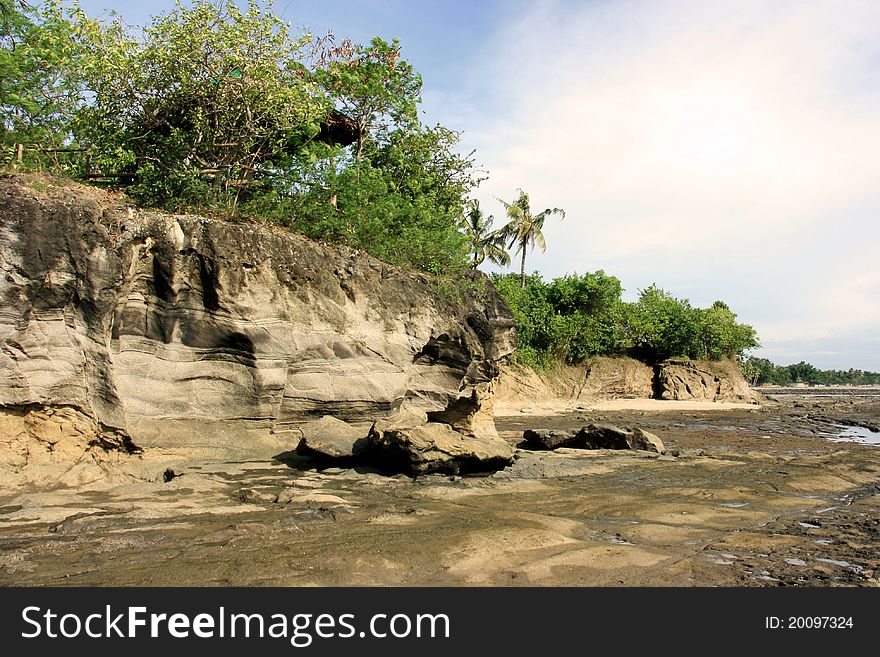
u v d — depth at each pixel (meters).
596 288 47.09
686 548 7.72
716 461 15.54
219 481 10.68
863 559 7.42
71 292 10.97
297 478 11.36
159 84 15.51
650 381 50.00
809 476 13.30
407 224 18.06
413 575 6.41
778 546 7.93
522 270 48.12
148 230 12.12
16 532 7.53
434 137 22.86
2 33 14.19
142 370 12.12
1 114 13.84
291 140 17.45
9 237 10.48
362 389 14.84
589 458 15.65
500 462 13.23
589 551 7.30
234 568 6.41
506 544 7.41
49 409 10.80
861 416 37.72
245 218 14.63
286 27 15.93
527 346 43.81
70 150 14.77
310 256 14.57
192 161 15.85
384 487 11.12
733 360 56.38
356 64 19.75
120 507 8.86
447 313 17.02
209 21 15.36
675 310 53.59
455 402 18.05
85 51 14.80
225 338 13.05
